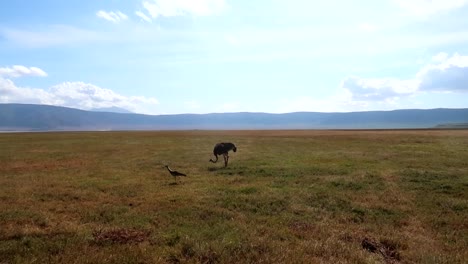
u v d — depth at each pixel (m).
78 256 9.07
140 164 28.55
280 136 69.50
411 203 15.82
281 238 11.10
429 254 9.96
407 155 32.66
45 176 22.70
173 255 9.41
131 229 11.60
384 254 10.23
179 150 39.78
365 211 14.53
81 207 14.80
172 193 17.44
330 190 18.02
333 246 10.29
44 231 11.48
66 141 56.66
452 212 14.56
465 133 74.56
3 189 18.47
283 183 19.94
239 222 12.55
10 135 82.00
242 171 24.23
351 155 33.00
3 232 11.20
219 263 8.98
